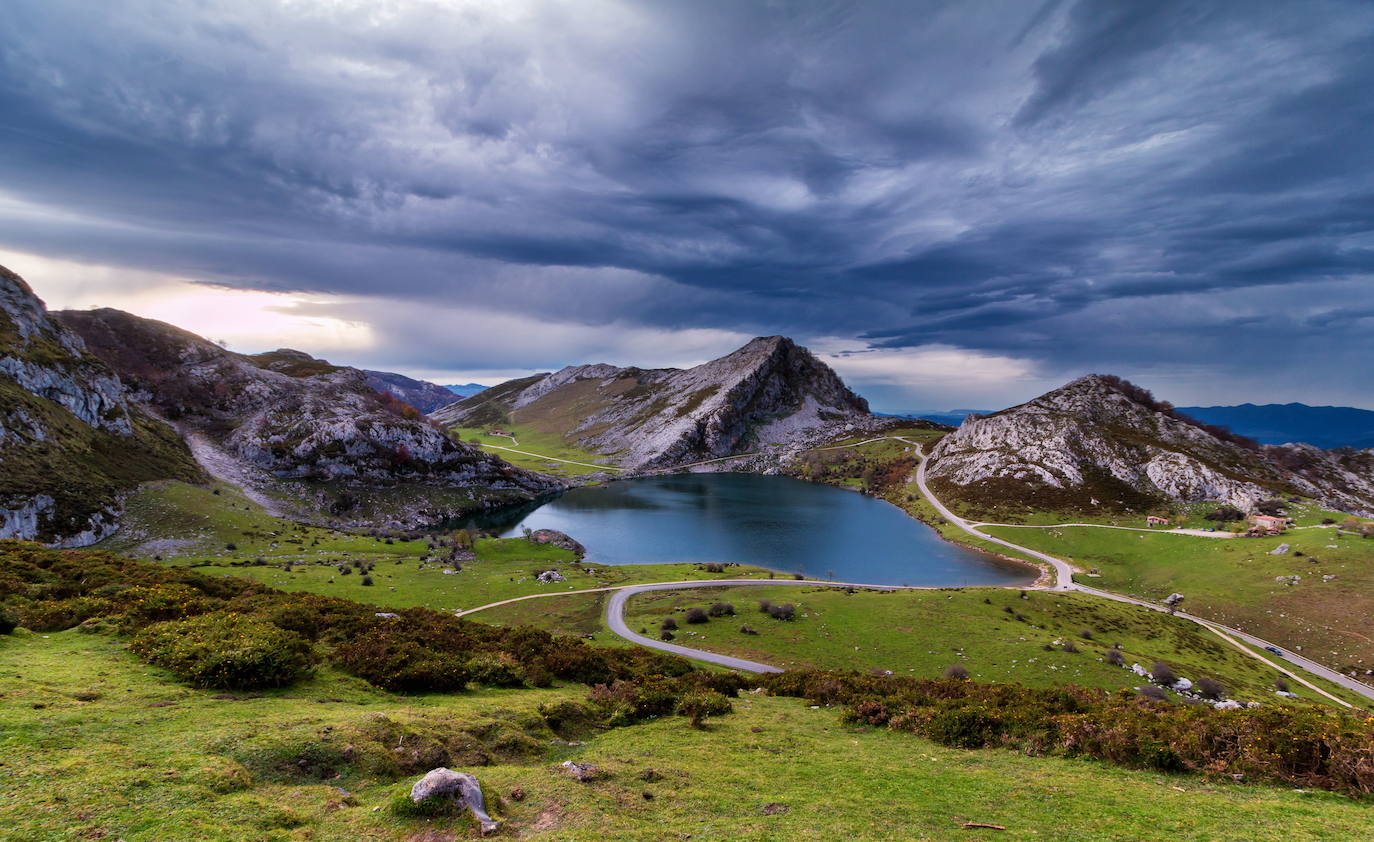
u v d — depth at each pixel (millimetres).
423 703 23391
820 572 145125
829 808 15961
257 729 15859
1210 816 15906
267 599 35125
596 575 121875
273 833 11383
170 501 128500
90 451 130250
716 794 16734
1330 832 14750
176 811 11344
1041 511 191875
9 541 40688
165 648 21109
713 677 38344
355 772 15117
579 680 34250
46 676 17922
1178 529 163000
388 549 135500
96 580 33531
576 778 16688
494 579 110812
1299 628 98000
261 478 180875
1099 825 15266
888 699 31000
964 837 14258
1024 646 79625
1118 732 22469
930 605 97625
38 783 11391
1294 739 19859
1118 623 98750
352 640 29484
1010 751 23531
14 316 147125
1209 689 68750
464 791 13250
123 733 14562
